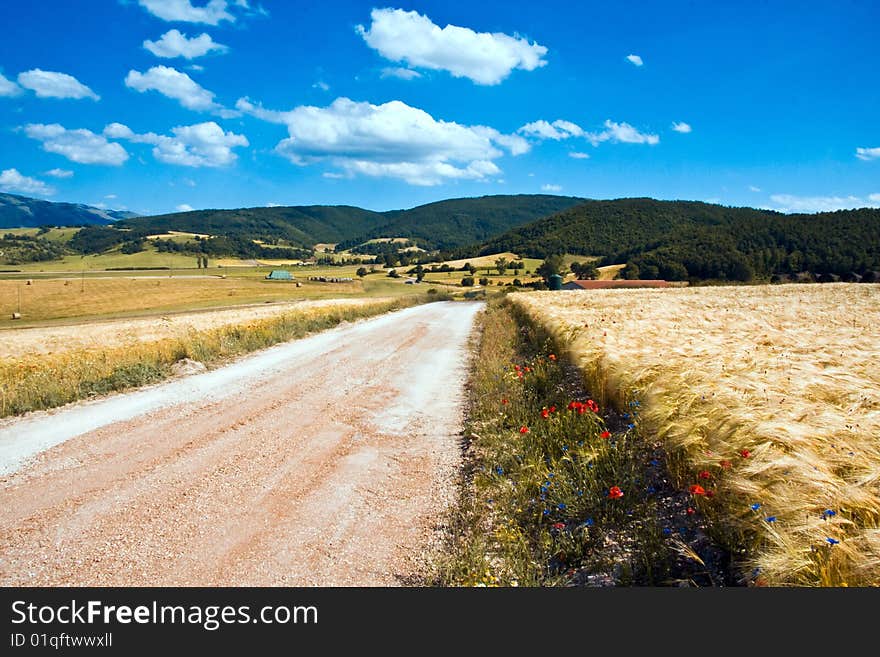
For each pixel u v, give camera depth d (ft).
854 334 37.78
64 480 19.90
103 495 18.58
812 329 42.78
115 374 36.52
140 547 15.15
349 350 55.88
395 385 38.34
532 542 15.08
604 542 14.25
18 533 15.85
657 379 19.19
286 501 18.42
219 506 17.92
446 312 130.11
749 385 16.94
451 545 15.23
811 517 9.69
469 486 19.47
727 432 13.52
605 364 24.58
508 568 13.70
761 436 12.41
